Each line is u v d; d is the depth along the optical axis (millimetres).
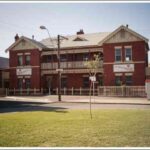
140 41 37094
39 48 43344
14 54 45469
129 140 9281
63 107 23703
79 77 41562
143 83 36750
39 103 29438
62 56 43625
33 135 10297
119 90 37000
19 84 45031
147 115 16250
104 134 10344
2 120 14453
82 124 12836
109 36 38531
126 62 37688
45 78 43969
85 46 40469
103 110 19672
